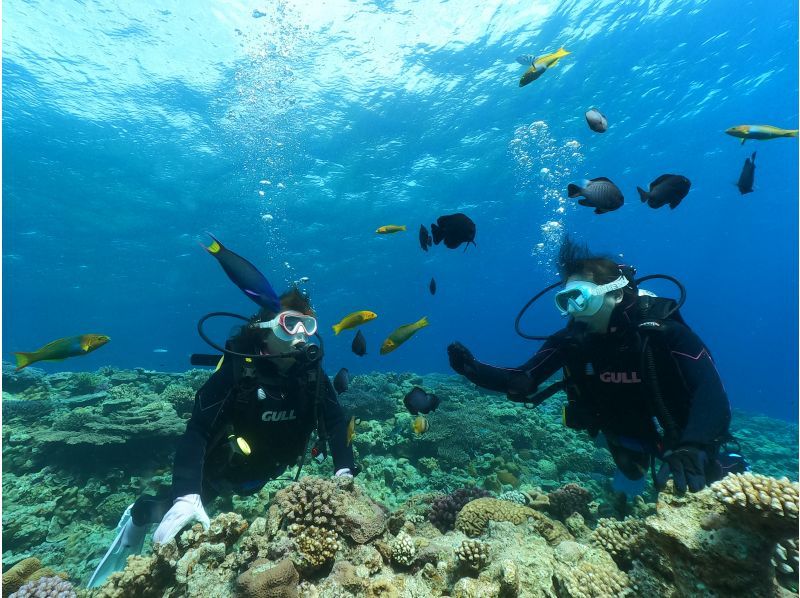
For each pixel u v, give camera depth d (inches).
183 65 686.5
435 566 81.6
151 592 78.3
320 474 218.8
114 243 1312.7
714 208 1555.1
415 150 922.1
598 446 289.7
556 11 636.7
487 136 890.7
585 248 114.6
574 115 842.8
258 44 657.0
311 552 77.7
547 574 77.1
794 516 45.2
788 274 3002.0
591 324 106.9
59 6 584.4
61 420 237.8
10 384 308.0
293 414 115.9
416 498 149.0
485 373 117.8
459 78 743.1
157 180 981.8
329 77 723.4
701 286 3472.0
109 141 842.8
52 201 1054.4
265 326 113.1
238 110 778.2
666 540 56.8
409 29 657.0
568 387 117.3
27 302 1955.0
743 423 604.7
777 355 4463.6
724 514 54.4
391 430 290.4
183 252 1389.0
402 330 144.0
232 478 115.1
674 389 98.7
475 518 102.6
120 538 113.6
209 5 601.3
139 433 222.5
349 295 2023.9
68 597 80.0
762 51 737.6
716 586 51.5
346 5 613.6
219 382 108.9
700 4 637.9
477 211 1262.3
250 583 63.4
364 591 71.9
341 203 1140.5
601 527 77.9
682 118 912.3
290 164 944.3
